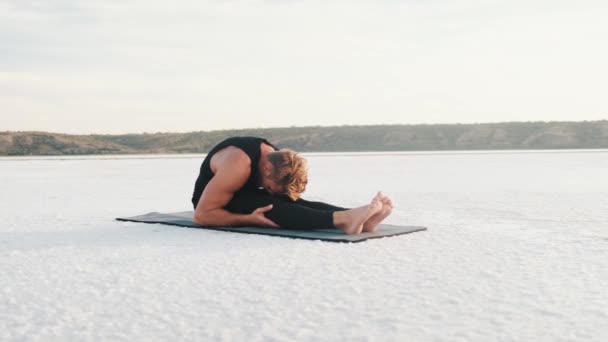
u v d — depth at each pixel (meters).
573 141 76.06
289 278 3.43
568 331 2.49
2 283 3.34
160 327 2.54
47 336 2.44
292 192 5.20
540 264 3.84
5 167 22.53
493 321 2.62
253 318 2.66
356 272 3.59
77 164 25.89
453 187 10.94
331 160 28.69
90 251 4.31
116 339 2.40
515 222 5.98
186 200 8.66
